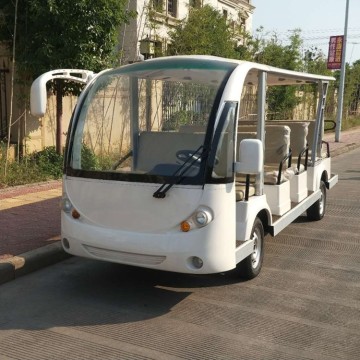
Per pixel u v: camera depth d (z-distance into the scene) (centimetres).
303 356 370
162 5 1867
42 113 464
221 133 434
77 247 475
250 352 375
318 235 724
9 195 866
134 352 373
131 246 440
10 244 595
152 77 513
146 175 437
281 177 600
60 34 987
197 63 483
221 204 429
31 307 457
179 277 539
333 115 3128
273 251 643
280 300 478
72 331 408
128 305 464
